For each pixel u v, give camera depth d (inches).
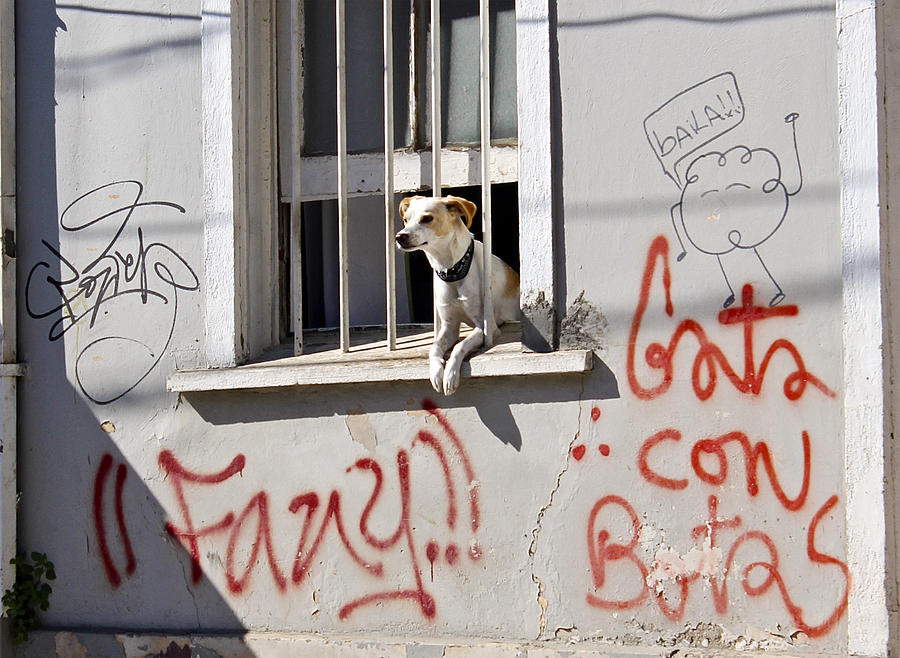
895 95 265.0
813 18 266.7
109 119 338.3
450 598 290.4
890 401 256.2
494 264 303.9
